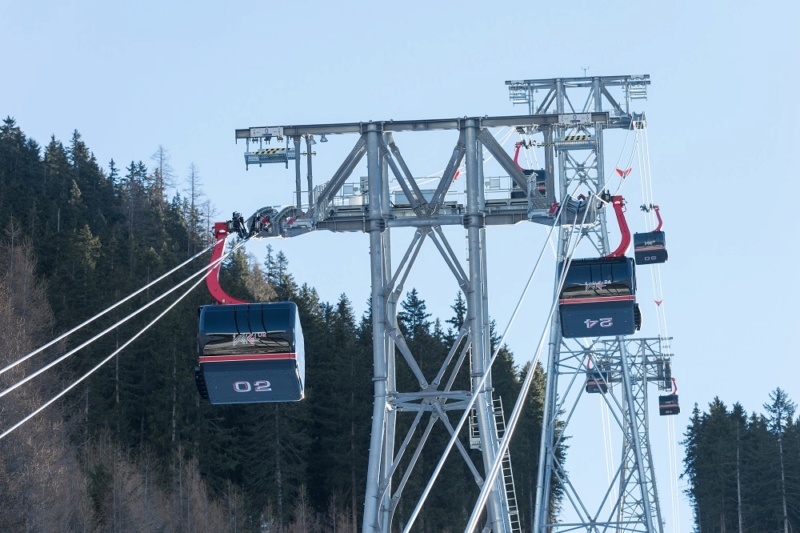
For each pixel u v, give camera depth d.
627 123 159.75
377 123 82.19
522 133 84.88
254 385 75.38
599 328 84.00
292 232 82.19
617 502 174.12
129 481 178.00
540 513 154.00
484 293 80.81
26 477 153.88
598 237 152.25
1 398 164.25
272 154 82.56
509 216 83.38
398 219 81.38
